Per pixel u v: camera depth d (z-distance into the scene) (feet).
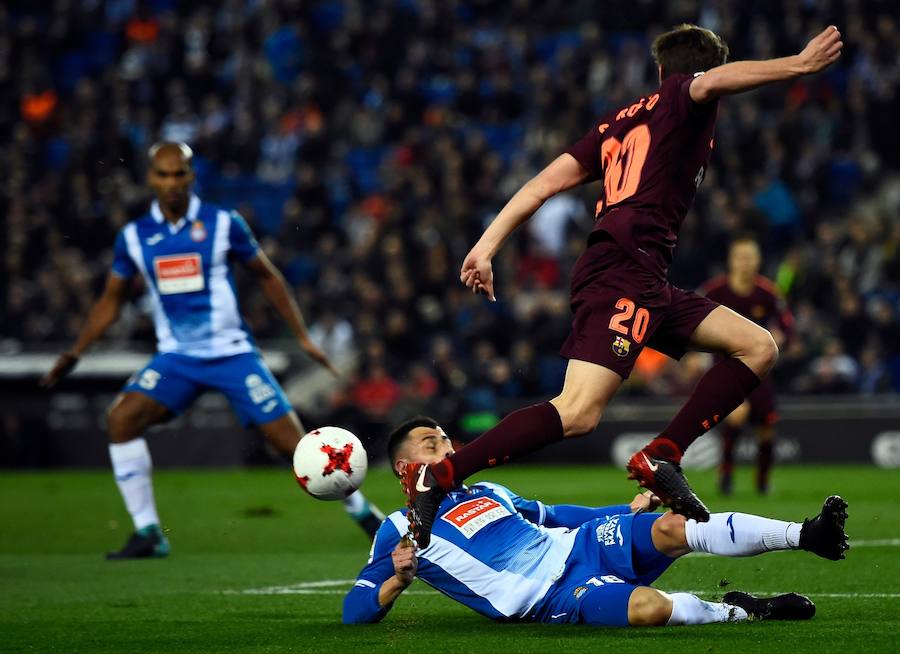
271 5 319.68
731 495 156.15
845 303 227.20
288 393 230.27
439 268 240.94
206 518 137.59
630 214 64.75
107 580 90.02
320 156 281.74
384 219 251.19
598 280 64.44
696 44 69.87
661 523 63.05
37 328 242.78
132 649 61.05
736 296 150.82
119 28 323.37
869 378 220.23
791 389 219.20
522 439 61.82
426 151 276.82
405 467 66.69
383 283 242.37
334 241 263.08
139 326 232.73
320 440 70.23
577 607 62.59
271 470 221.25
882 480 180.04
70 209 273.13
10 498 166.30
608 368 62.95
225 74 317.63
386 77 302.04
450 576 65.26
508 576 64.34
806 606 63.52
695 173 66.03
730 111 266.77
